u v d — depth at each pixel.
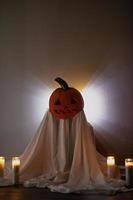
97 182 2.23
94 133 2.80
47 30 3.00
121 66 2.78
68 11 2.96
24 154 2.58
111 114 2.78
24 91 3.01
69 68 2.92
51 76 2.96
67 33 2.95
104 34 2.85
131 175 2.21
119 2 2.83
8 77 3.05
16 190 2.16
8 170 2.60
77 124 2.48
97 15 2.88
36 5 3.04
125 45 2.79
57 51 2.96
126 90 2.75
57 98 2.51
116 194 2.04
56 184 2.26
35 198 1.95
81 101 2.54
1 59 3.06
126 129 2.73
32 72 3.01
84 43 2.89
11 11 3.07
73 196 1.99
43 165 2.54
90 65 2.86
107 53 2.83
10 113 3.03
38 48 3.01
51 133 2.53
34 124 2.96
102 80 2.82
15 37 3.06
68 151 2.49
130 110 2.73
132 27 2.78
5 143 3.02
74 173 2.30
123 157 2.71
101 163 2.51
